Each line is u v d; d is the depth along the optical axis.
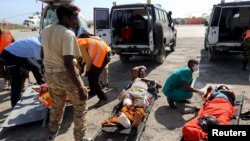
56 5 8.45
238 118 4.08
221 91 4.69
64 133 4.57
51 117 3.99
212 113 3.91
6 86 7.30
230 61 10.43
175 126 4.74
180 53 12.83
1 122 5.11
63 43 3.37
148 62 10.68
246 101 5.77
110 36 9.63
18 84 5.50
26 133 4.62
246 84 7.11
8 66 5.41
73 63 3.39
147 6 9.09
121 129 4.12
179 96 5.38
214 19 9.32
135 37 9.98
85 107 3.75
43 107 5.10
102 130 4.14
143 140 4.27
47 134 4.55
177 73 5.39
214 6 9.30
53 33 3.47
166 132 4.52
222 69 9.03
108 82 7.80
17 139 4.42
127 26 9.88
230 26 10.62
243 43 8.73
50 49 3.52
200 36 22.22
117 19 9.86
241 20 10.56
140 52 9.40
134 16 10.04
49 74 3.61
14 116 4.85
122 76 8.52
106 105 5.85
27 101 5.36
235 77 7.89
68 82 3.58
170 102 5.50
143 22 9.85
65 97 3.93
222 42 9.27
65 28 3.47
